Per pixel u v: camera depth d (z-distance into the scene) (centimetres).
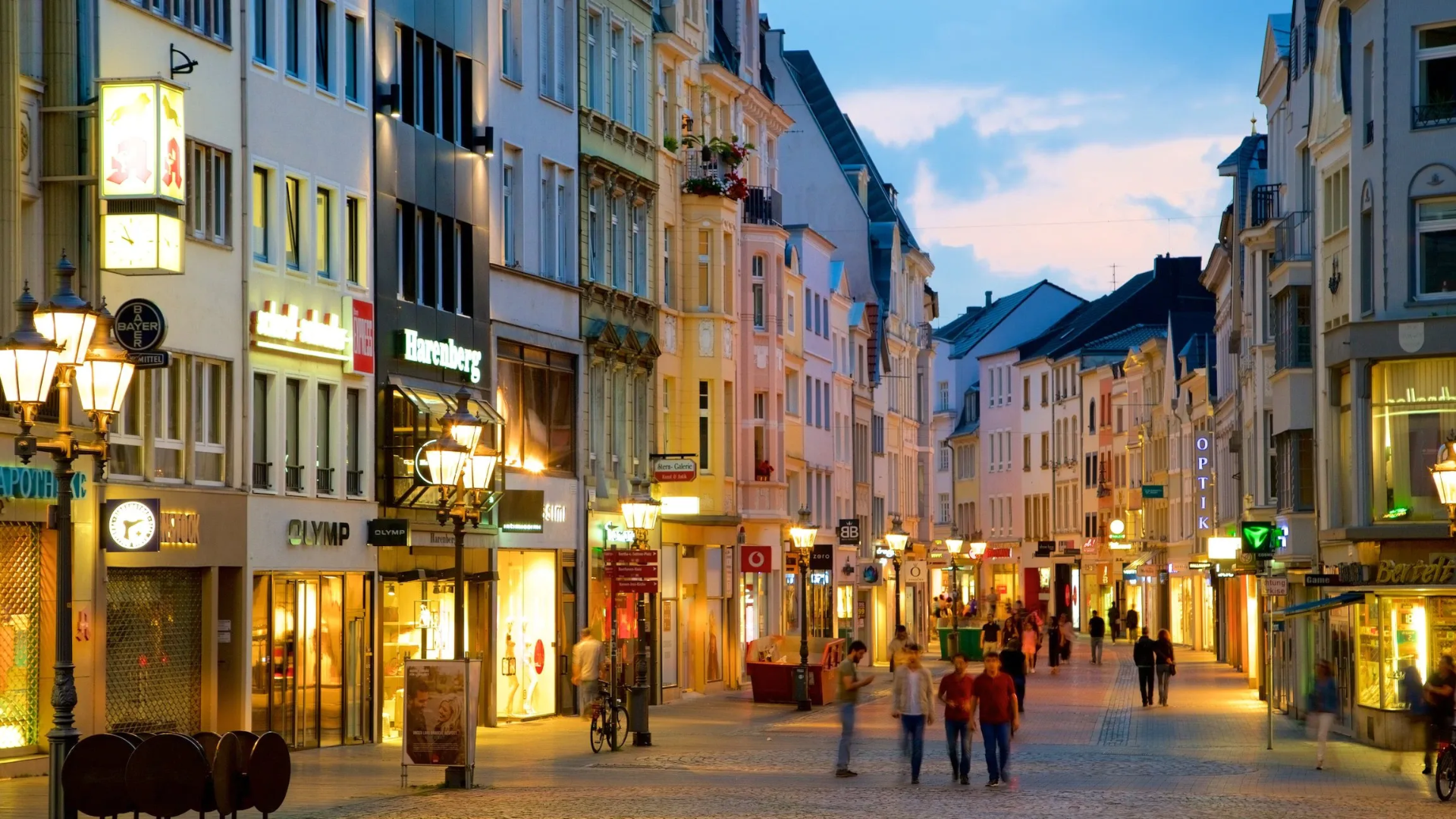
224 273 3297
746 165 6481
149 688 3100
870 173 9888
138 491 3025
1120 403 11644
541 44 4659
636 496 4209
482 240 4297
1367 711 3956
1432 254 4109
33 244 2831
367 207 3797
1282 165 5912
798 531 5262
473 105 4266
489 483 2925
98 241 2884
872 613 8456
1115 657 8581
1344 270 4462
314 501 3572
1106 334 12706
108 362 1792
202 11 3241
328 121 3656
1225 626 8175
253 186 3409
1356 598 4016
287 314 3491
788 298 6969
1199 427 9388
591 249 4959
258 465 3428
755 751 3591
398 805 2534
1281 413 5222
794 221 9156
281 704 3444
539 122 4634
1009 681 2969
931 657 8681
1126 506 11488
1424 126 4097
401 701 3894
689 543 5491
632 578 3866
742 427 6175
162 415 3127
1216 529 8456
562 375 4744
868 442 8675
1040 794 2823
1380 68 4153
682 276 5619
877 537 8944
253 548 3344
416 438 3862
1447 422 4109
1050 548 11450
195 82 3212
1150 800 2742
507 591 4394
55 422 2838
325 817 2383
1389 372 4169
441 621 4088
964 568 11212
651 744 3700
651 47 5384
